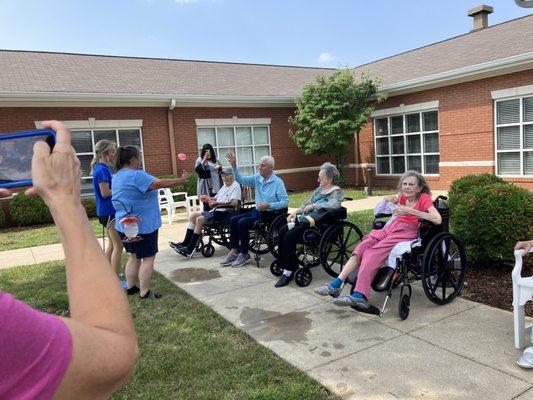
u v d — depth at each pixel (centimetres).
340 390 280
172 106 1300
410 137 1381
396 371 301
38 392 60
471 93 1170
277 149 1560
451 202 577
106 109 1238
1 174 105
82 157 1217
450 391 273
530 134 1061
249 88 1548
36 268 640
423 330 364
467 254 504
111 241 532
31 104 1127
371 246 423
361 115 1347
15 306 62
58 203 80
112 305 76
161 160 1338
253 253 674
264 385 292
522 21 1438
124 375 73
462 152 1213
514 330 331
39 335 61
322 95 1368
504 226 468
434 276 424
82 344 66
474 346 330
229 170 669
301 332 375
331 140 1373
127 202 453
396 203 458
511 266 497
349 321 393
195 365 323
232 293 489
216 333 381
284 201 587
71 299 76
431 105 1279
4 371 59
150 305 458
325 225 518
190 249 657
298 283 497
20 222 1115
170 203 995
